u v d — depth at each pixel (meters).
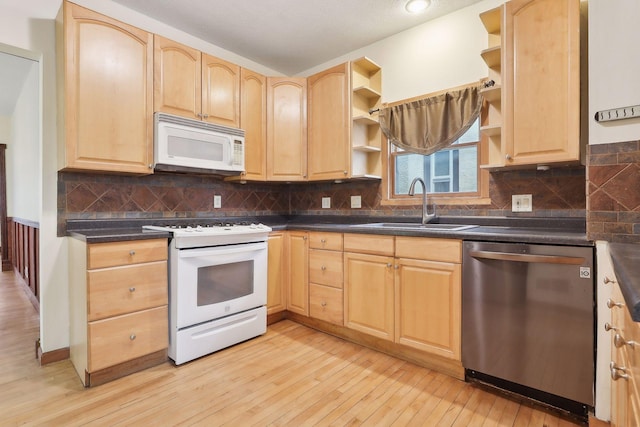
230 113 2.73
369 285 2.29
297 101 3.08
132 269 1.95
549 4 1.83
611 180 1.49
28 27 2.04
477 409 1.65
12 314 3.02
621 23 1.48
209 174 2.70
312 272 2.65
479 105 2.34
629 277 0.65
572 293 1.53
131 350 1.95
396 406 1.68
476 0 2.41
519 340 1.69
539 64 1.86
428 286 2.00
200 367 2.08
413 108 2.66
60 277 2.17
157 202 2.64
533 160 1.87
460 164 2.59
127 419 1.56
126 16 2.49
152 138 2.28
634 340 0.80
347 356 2.24
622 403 1.00
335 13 2.57
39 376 1.95
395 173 2.95
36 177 3.08
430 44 2.68
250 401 1.72
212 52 3.04
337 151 2.87
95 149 2.04
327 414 1.61
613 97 1.49
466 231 1.92
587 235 1.52
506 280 1.72
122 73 2.14
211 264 2.25
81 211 2.25
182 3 2.43
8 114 5.21
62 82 2.00
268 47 3.10
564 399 1.60
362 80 2.93
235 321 2.41
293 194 3.66
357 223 3.10
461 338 1.88
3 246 5.04
